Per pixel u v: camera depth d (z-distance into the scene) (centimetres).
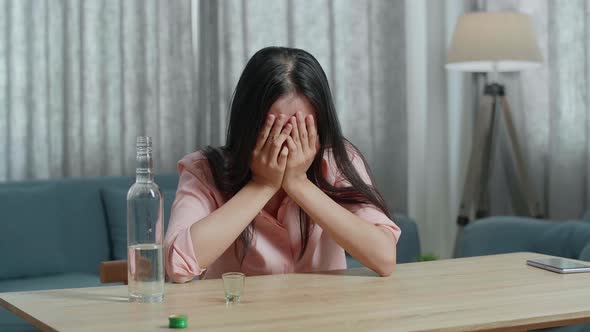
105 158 387
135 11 390
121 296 131
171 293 134
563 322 116
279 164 150
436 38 449
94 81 383
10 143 369
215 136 409
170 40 398
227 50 407
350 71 429
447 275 150
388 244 151
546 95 411
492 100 408
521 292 132
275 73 149
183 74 401
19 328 250
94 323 112
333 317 114
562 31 399
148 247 126
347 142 173
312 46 422
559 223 283
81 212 343
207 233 146
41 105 374
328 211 151
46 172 376
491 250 290
